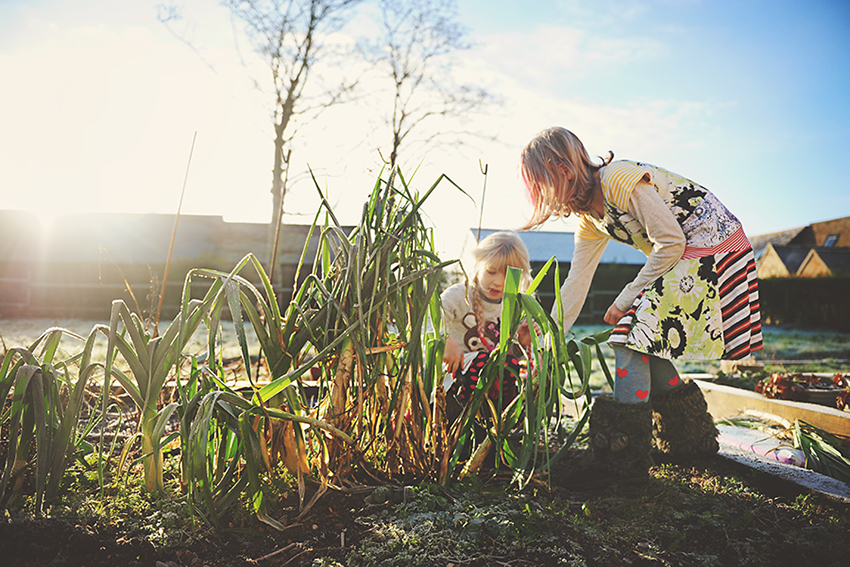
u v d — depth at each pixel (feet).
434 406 6.05
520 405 6.00
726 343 6.47
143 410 5.32
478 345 7.44
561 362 5.82
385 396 6.04
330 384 5.90
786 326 69.26
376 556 4.60
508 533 4.93
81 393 5.38
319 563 4.50
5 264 63.98
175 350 5.36
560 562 4.61
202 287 63.26
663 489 6.54
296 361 5.84
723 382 14.94
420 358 5.85
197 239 70.28
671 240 6.34
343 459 5.80
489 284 7.40
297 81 37.32
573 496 6.30
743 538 5.41
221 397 5.08
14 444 4.98
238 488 5.14
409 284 5.88
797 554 5.13
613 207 6.73
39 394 5.01
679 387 7.43
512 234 7.38
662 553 5.05
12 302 61.93
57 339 5.70
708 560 4.95
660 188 6.65
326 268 6.15
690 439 7.44
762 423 10.65
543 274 6.10
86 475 5.88
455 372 6.95
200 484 5.00
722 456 7.55
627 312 6.63
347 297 5.73
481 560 4.61
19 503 5.06
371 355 5.82
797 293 70.08
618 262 70.44
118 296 62.13
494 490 6.01
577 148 6.75
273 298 5.77
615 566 4.79
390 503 5.49
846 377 13.42
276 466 5.84
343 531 5.05
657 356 6.44
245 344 5.01
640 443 6.43
